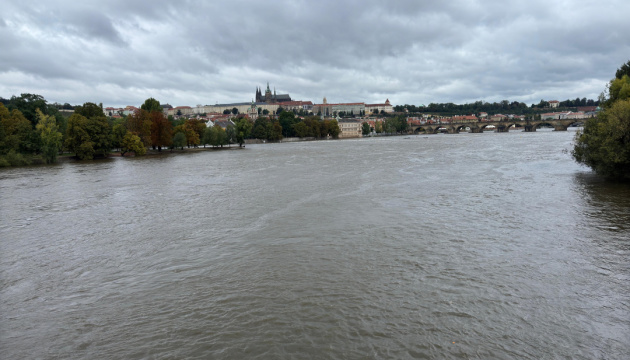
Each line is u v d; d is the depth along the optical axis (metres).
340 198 45.59
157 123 154.75
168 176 74.31
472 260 24.55
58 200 51.16
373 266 23.89
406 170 71.00
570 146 118.31
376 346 15.77
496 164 76.19
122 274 24.23
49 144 114.12
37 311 19.77
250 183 60.53
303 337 16.52
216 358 15.33
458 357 14.99
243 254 26.89
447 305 18.84
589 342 15.83
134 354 15.78
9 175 83.69
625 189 46.53
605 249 26.12
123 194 54.31
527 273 22.41
